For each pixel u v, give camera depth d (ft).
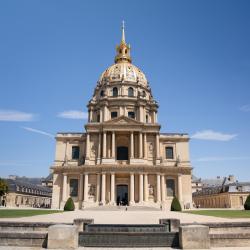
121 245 66.69
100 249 62.69
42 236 64.64
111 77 327.06
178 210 202.28
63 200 252.21
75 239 62.69
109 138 265.34
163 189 254.88
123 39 371.35
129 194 247.09
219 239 66.18
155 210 213.25
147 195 247.91
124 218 126.41
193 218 125.49
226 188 376.48
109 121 263.90
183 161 270.87
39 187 452.35
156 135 267.59
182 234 63.36
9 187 357.00
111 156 259.80
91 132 265.95
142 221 114.62
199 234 63.36
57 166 262.26
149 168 253.24
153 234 67.46
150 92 332.80
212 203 419.95
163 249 63.16
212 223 82.53
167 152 276.21
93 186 251.80
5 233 65.57
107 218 125.70
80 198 250.37
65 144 275.59
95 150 264.52
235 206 361.51
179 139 277.64
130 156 257.96
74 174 260.42
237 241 66.39
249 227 83.82
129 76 326.44
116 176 256.73
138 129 262.67
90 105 312.71
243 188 369.09
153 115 313.12
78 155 273.54
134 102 305.32
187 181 263.29
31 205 397.19
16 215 133.69
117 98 303.89
